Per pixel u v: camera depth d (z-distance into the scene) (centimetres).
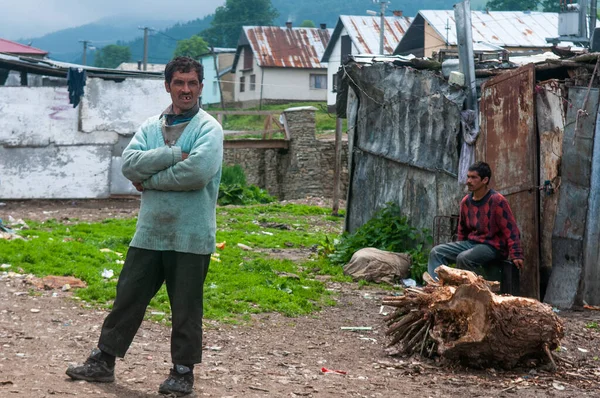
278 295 936
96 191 2027
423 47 4025
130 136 2038
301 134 2933
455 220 1075
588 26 2130
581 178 927
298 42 5816
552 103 952
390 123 1250
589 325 838
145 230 505
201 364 625
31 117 1977
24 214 1759
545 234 966
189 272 505
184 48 9444
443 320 657
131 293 511
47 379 525
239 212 2039
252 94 5781
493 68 1166
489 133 1028
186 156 498
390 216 1223
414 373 636
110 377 528
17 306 796
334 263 1218
